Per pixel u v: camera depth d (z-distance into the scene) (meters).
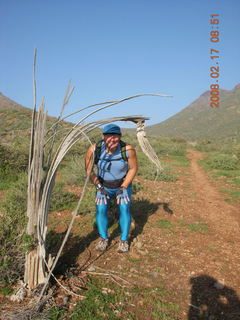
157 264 3.75
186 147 32.56
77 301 2.84
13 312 2.53
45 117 2.57
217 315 2.81
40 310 2.62
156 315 2.74
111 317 2.64
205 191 8.84
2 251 2.96
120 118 2.94
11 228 3.20
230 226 5.56
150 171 10.55
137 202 6.36
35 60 2.41
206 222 5.73
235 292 3.21
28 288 2.84
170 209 6.41
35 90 2.51
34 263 2.81
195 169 14.15
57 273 3.28
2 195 6.49
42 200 2.69
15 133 30.67
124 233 3.92
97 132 13.39
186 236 4.86
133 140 25.00
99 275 3.36
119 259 3.79
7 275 2.95
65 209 5.70
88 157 3.66
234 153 18.50
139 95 2.50
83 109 2.64
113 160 3.60
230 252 4.31
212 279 3.46
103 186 3.82
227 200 7.70
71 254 3.82
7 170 8.38
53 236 4.29
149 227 5.13
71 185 7.94
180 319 2.72
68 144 2.69
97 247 3.97
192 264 3.82
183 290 3.20
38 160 2.62
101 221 3.92
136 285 3.23
